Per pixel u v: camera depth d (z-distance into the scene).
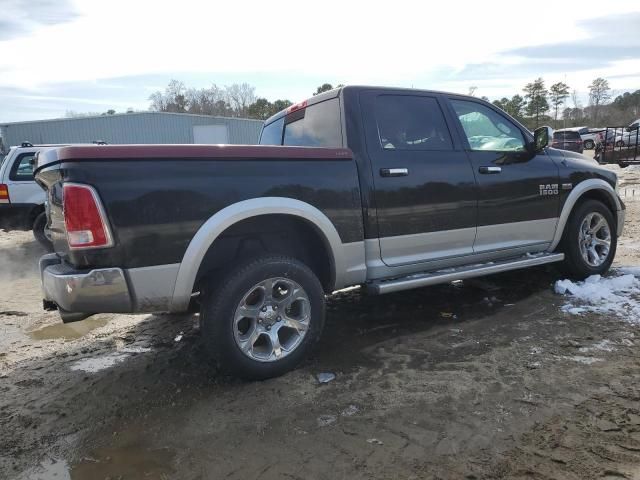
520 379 3.19
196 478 2.38
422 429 2.68
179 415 2.95
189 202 2.99
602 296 4.67
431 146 4.12
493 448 2.49
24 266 7.52
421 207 3.93
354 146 3.71
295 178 3.34
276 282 3.29
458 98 4.43
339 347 3.85
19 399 3.21
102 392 3.27
